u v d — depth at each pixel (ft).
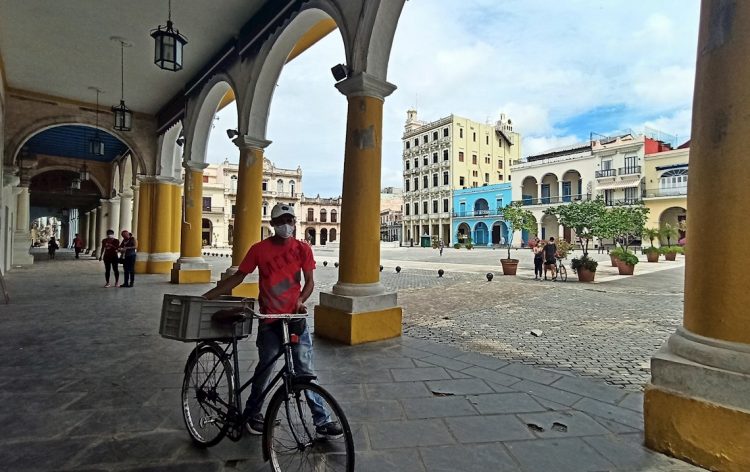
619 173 122.93
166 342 17.01
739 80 7.97
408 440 8.98
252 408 8.18
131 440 8.86
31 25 26.35
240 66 27.78
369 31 17.80
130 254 34.65
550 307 27.22
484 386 12.37
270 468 7.85
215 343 8.81
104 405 10.66
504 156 190.49
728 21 8.17
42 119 39.04
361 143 18.10
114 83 36.60
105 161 69.10
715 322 8.24
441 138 176.14
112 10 24.91
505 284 40.47
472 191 163.84
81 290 32.48
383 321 17.90
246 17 26.23
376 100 18.40
